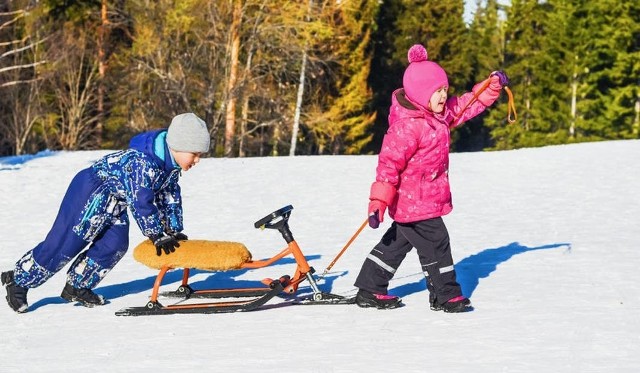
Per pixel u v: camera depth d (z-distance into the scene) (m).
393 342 9.07
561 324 9.58
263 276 13.37
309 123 77.25
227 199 23.41
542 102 106.19
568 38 102.62
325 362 8.34
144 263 10.98
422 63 10.42
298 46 70.69
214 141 71.56
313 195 23.86
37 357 9.00
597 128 100.25
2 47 72.75
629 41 98.12
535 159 32.69
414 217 10.42
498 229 17.56
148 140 10.95
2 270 14.59
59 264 11.33
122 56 78.31
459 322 9.89
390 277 10.83
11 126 76.56
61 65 74.44
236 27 70.44
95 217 11.25
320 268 13.80
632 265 13.05
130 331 10.06
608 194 23.02
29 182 27.75
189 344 9.30
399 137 10.30
